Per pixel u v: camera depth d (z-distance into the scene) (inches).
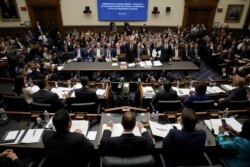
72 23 466.9
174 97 139.3
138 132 93.0
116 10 450.3
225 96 164.1
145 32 443.2
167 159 84.9
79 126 105.6
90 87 180.5
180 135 77.2
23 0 437.4
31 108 125.0
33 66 231.1
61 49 381.4
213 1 451.8
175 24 474.9
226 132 101.7
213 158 100.2
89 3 446.6
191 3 452.8
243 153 81.5
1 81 204.2
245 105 131.8
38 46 339.9
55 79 241.8
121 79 240.4
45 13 455.8
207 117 119.3
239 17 465.1
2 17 442.9
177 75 301.9
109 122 100.7
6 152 84.0
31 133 102.9
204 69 343.9
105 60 286.8
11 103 136.6
